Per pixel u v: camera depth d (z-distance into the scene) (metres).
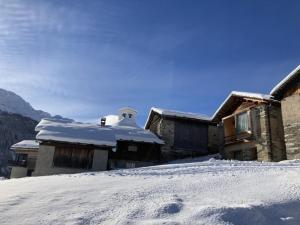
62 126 27.81
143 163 28.81
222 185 7.25
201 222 4.78
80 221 4.88
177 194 6.46
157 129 32.38
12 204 5.94
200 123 31.59
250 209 5.24
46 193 6.82
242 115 25.28
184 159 29.25
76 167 24.94
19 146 32.69
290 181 7.20
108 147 25.77
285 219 5.30
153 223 4.71
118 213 5.22
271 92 21.95
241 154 25.19
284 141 22.50
